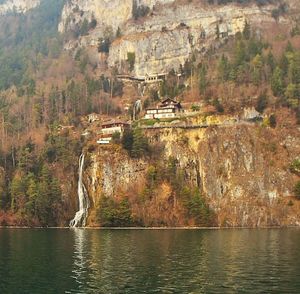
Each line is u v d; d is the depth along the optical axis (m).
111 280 80.75
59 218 198.50
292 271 87.44
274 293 72.50
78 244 125.62
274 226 190.50
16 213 197.88
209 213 192.38
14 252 110.12
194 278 81.94
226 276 83.44
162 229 180.75
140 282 79.31
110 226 188.75
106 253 108.38
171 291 73.62
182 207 192.62
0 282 79.81
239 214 192.62
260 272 86.62
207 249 114.62
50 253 108.44
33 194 195.25
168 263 95.50
